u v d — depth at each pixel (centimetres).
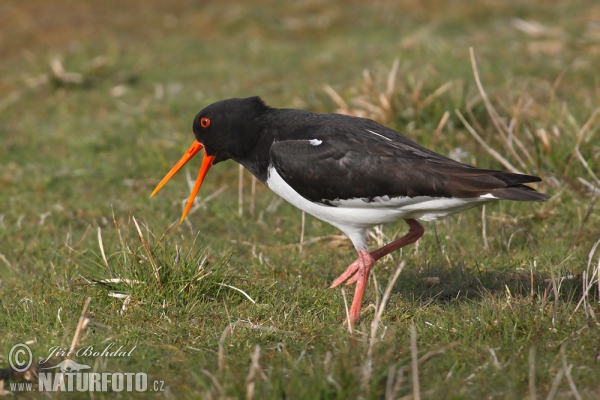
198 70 2003
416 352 748
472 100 1434
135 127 1662
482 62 1798
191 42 2219
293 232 1220
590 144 1275
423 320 882
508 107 1445
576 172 1252
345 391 682
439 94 1448
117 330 880
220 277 972
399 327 864
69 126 1709
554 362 754
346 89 1686
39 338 859
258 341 842
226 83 1895
